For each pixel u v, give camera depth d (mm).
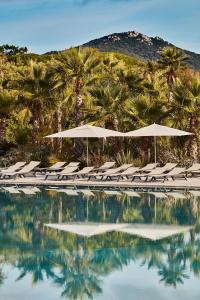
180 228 13367
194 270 9578
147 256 10547
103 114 29938
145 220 14648
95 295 8312
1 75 41500
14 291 8539
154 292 8422
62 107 33688
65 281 9031
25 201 18406
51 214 15828
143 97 30547
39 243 11773
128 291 8469
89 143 29953
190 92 28984
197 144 29219
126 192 20469
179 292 8406
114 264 10039
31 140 33938
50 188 22000
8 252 10961
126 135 24453
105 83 33906
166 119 29828
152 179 22844
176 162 27547
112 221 14562
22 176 25547
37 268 9828
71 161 28516
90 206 17281
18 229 13453
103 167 24359
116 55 60969
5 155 30656
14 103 33156
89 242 11852
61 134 24828
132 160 27328
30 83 32500
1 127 34125
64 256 10602
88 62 31203
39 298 8219
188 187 20531
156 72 44875
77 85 31266
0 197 19391
